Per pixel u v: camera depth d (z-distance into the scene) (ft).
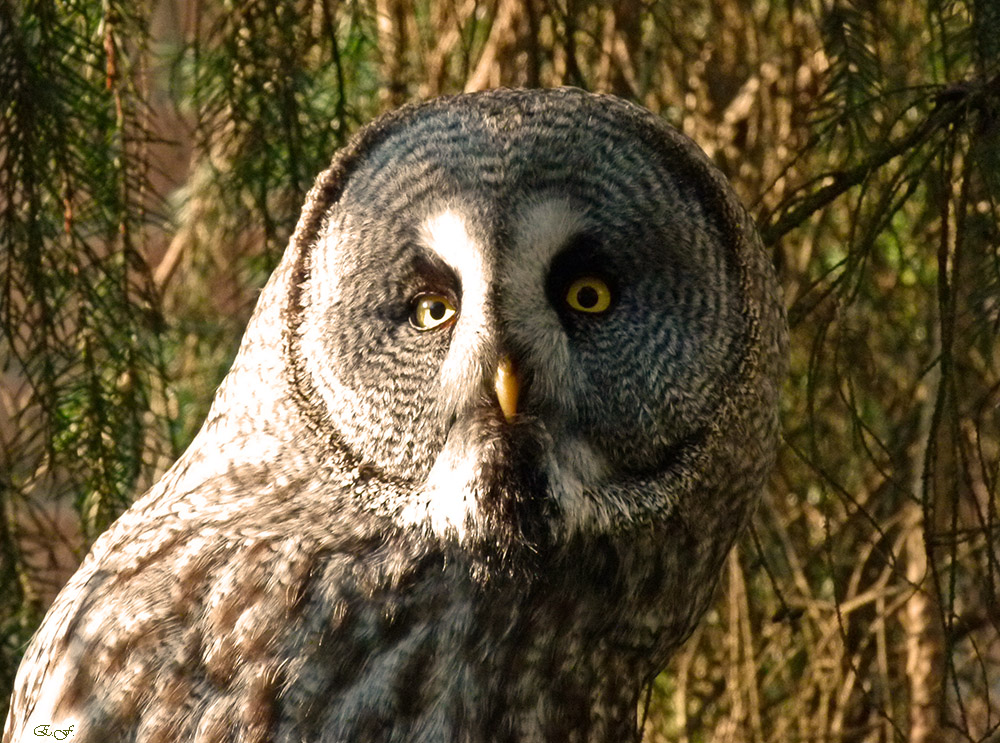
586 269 21.21
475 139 21.18
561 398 21.21
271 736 21.11
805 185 21.52
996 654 22.39
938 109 21.42
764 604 22.25
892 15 21.94
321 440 21.26
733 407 21.27
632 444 21.25
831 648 22.06
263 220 21.75
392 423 21.22
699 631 22.21
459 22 21.99
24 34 21.52
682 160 21.25
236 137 21.72
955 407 21.30
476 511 21.18
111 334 21.65
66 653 21.18
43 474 21.74
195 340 22.40
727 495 21.31
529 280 21.17
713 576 21.39
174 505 21.30
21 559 21.75
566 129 21.18
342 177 21.27
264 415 21.30
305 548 21.18
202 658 21.13
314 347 21.26
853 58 21.59
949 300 21.35
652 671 21.43
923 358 22.02
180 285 22.47
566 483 21.21
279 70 21.66
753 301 21.29
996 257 21.35
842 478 22.18
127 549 21.26
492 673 21.20
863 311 22.13
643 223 21.21
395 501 21.22
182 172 22.54
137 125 21.66
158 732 21.12
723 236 21.26
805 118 21.89
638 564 21.26
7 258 21.53
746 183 22.12
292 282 21.29
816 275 22.15
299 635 21.13
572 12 21.79
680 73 22.13
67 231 21.58
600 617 21.27
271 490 21.26
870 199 21.85
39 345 21.57
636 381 21.22
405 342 21.22
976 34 21.42
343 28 21.93
